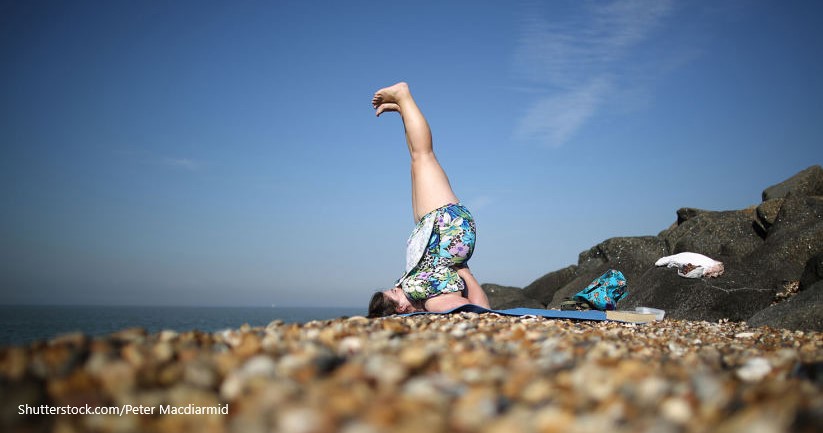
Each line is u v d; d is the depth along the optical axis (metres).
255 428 1.03
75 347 1.58
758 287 5.77
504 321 3.13
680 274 6.33
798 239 6.47
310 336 2.02
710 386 1.31
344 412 1.10
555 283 10.20
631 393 1.27
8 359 1.43
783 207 7.16
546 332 2.54
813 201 7.01
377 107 4.31
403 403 1.14
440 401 1.17
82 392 1.25
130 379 1.29
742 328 4.14
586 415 1.12
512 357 1.75
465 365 1.57
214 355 1.62
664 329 3.68
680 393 1.30
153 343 1.77
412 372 1.47
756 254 6.85
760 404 1.18
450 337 2.15
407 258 4.01
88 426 1.11
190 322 29.78
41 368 1.38
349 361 1.55
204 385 1.34
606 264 8.77
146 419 1.14
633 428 1.04
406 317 3.23
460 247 3.81
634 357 1.95
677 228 8.55
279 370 1.41
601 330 3.09
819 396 1.22
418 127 4.08
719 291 5.79
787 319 4.39
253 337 1.83
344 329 2.17
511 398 1.26
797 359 1.94
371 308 3.78
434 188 4.00
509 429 0.99
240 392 1.28
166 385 1.33
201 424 1.12
